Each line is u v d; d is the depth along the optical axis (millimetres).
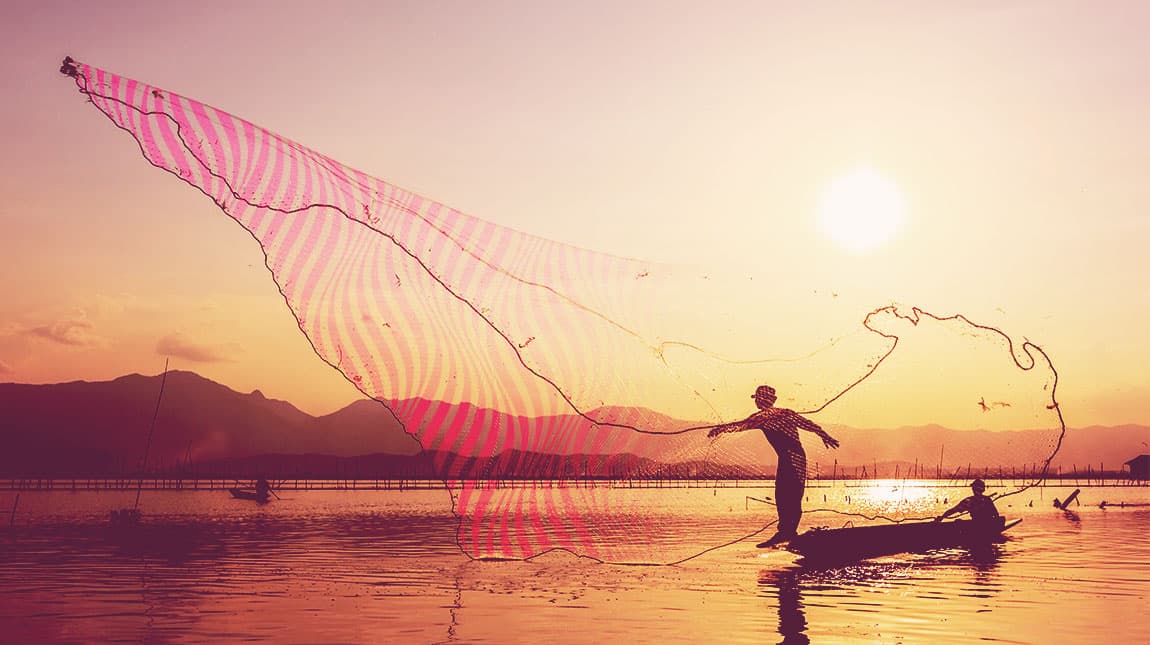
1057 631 9969
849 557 15508
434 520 35219
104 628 10414
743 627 10219
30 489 91625
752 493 50219
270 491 85688
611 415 10391
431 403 9055
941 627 10203
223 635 9938
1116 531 24844
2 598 12828
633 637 9703
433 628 10250
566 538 12742
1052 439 12047
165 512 43844
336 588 13656
